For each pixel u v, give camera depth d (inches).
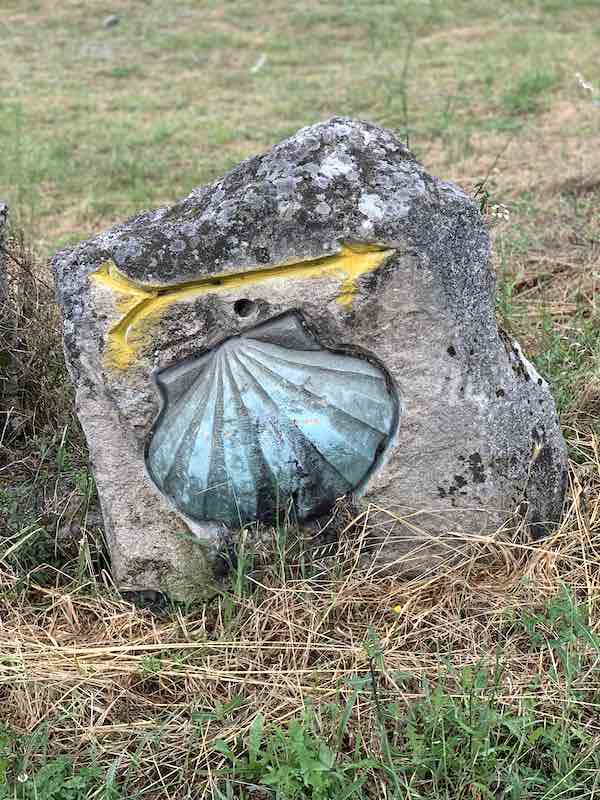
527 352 137.9
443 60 340.8
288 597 97.7
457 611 97.2
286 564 101.6
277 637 96.0
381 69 336.8
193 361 96.1
